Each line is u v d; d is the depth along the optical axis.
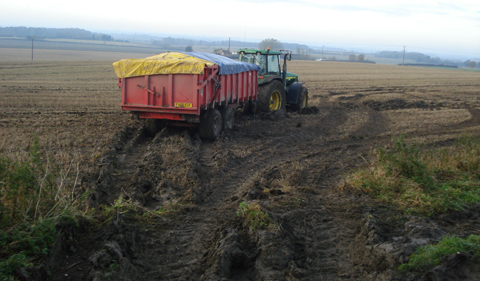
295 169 8.98
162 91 10.64
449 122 16.38
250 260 4.90
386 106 20.95
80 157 8.86
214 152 10.42
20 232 4.67
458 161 9.09
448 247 4.76
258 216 5.76
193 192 7.02
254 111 14.91
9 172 5.23
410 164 8.02
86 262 4.68
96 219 5.69
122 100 11.12
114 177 8.03
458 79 47.69
